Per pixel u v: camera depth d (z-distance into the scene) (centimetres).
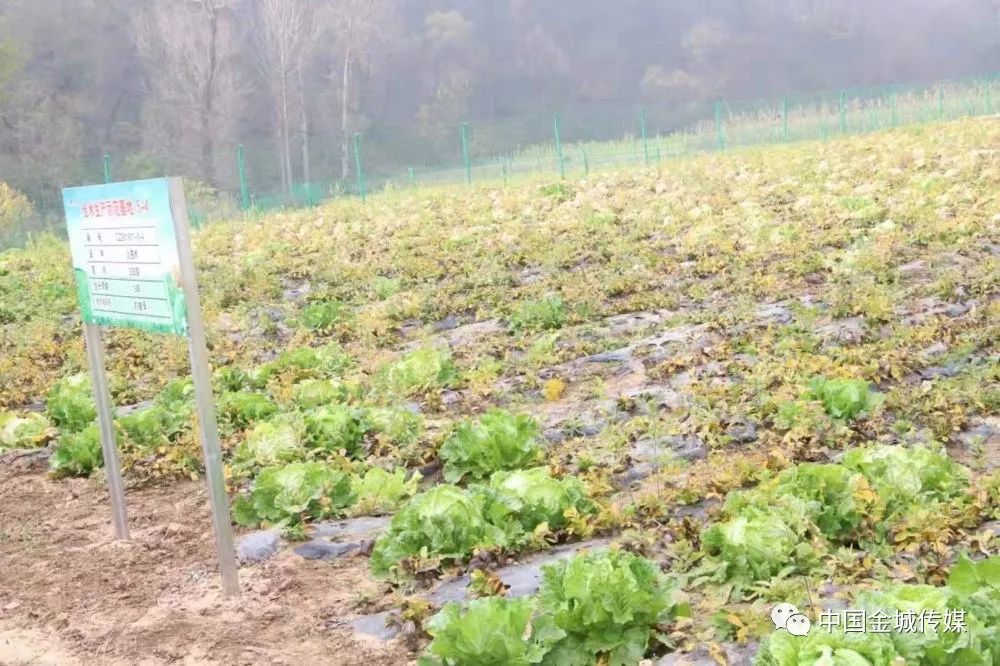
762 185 2314
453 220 2319
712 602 567
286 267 1978
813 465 661
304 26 6662
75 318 1719
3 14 6203
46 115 5672
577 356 1176
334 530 729
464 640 499
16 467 941
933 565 565
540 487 683
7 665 586
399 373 1096
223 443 926
